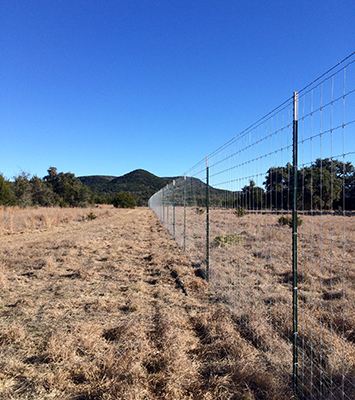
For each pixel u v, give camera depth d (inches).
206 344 145.9
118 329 157.4
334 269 245.3
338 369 113.3
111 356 128.0
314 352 125.3
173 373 118.3
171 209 651.5
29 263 312.3
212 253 328.5
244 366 119.3
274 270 227.1
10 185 1155.3
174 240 484.4
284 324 152.9
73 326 161.6
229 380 115.0
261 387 112.3
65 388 113.1
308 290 211.6
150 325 166.4
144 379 116.6
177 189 496.7
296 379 109.7
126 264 309.7
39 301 204.4
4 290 226.4
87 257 346.3
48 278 261.1
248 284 220.1
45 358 131.6
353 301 179.5
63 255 351.6
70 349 137.6
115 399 103.8
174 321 166.4
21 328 159.6
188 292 222.7
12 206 999.0
